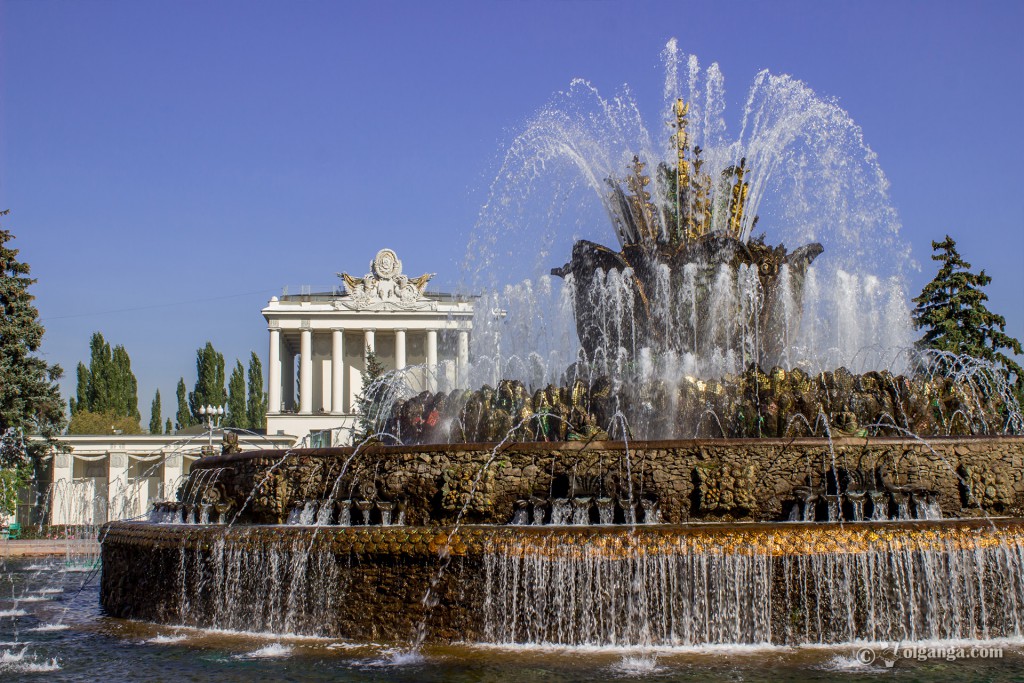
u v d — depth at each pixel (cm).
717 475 1135
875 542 1000
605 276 1611
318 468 1255
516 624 1015
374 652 992
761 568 990
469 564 1034
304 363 7950
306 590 1091
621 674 873
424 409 1504
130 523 1388
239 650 1016
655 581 994
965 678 849
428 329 8044
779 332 1591
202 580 1168
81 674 932
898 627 994
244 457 1339
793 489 1142
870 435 1312
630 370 1540
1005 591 1009
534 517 1145
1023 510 1180
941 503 1157
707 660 923
